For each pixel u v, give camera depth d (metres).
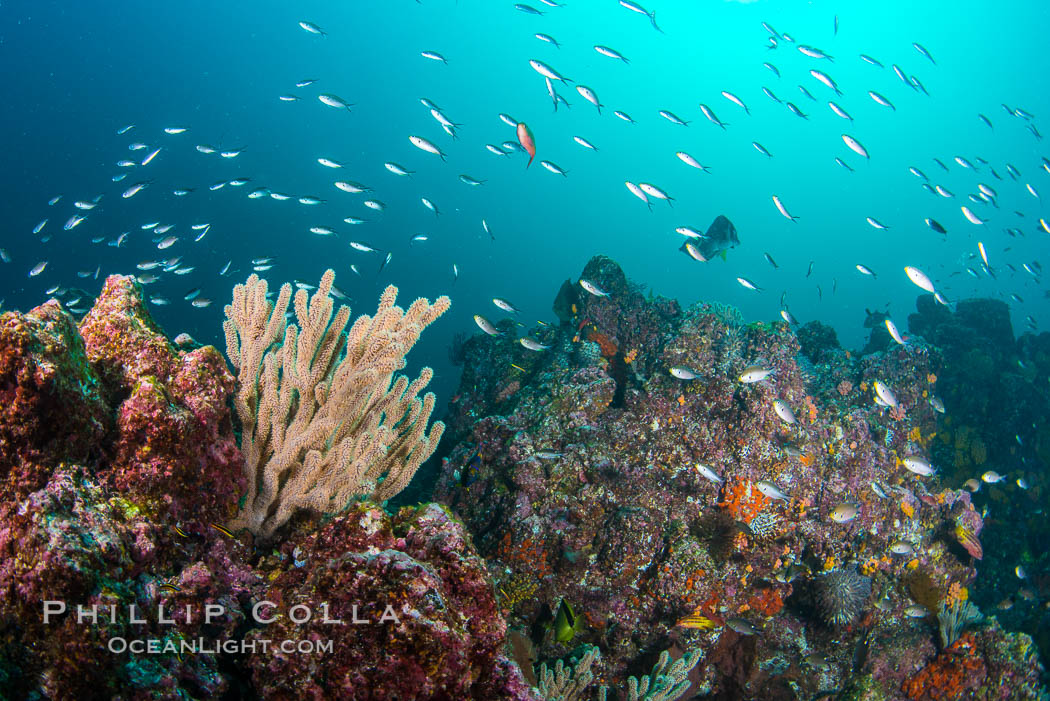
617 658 5.63
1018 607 9.75
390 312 3.31
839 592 6.46
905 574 7.51
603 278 9.59
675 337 7.84
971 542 7.98
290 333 3.19
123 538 2.12
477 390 9.97
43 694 1.74
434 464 8.98
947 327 14.75
